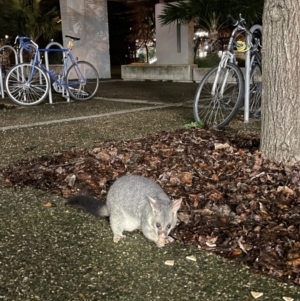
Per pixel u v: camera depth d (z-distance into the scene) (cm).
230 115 356
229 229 181
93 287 146
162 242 162
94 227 190
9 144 331
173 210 165
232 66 362
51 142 333
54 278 151
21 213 205
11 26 994
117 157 278
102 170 258
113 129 374
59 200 221
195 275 151
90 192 228
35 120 428
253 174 238
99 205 195
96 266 159
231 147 288
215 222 188
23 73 537
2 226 192
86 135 354
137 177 186
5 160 287
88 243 176
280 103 243
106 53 922
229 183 229
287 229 178
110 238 180
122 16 1329
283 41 236
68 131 371
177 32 826
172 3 808
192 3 746
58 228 189
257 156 260
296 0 231
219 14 757
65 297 140
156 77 833
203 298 138
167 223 161
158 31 858
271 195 212
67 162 275
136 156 277
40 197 225
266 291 141
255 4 689
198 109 387
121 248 172
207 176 242
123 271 155
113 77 953
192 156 275
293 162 246
